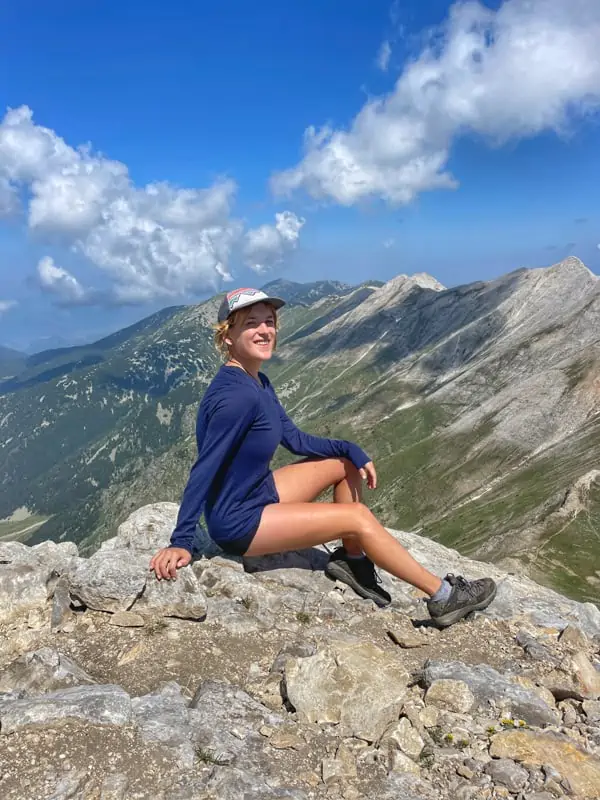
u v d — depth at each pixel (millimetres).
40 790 1234
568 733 1602
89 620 2029
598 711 1744
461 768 1426
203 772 1336
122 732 1412
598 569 26078
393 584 2496
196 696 1653
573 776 1396
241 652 1954
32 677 1675
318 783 1369
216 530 2049
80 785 1255
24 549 2479
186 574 2113
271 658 1943
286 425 2189
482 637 2172
